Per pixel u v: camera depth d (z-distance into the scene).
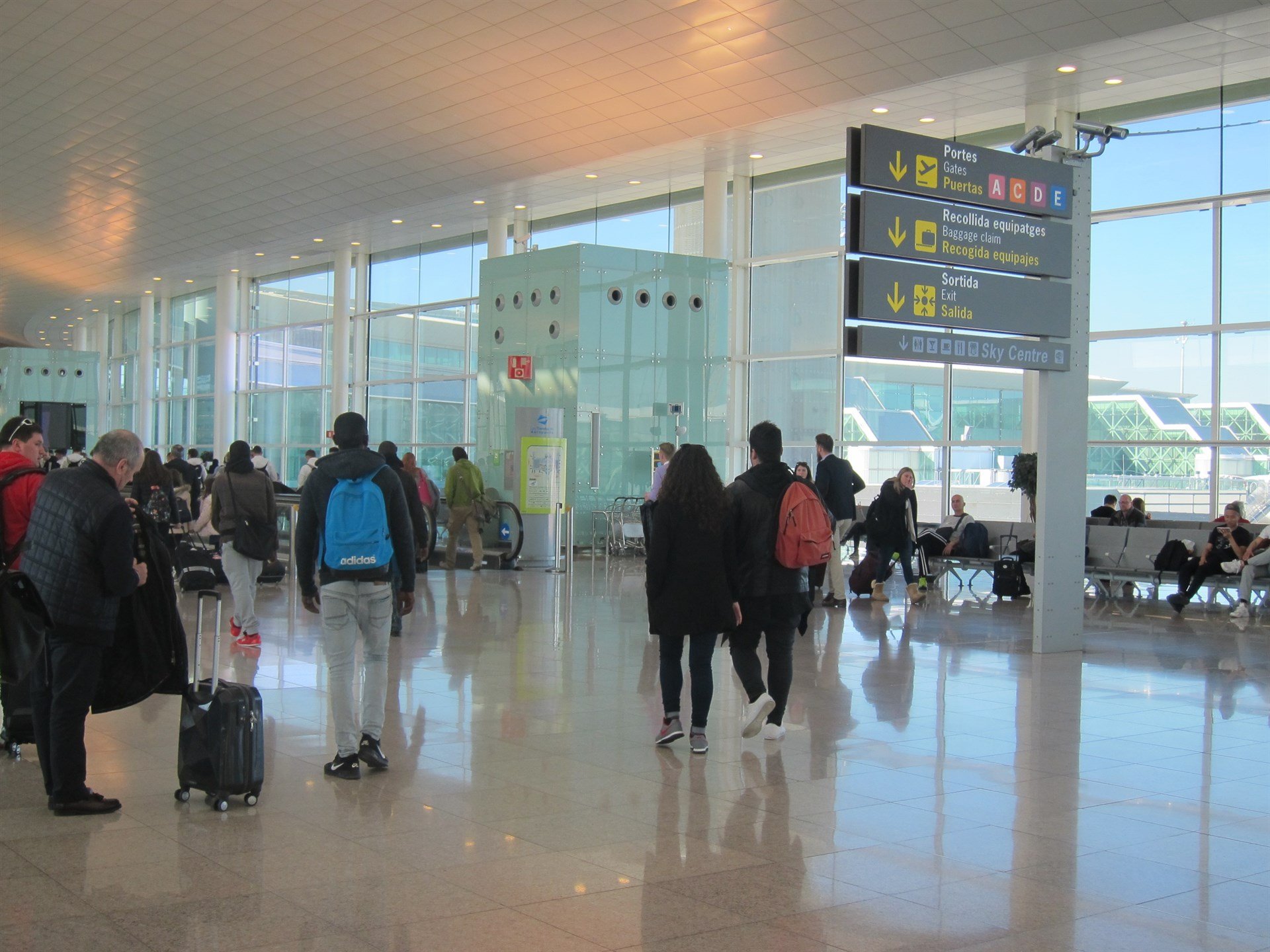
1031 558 15.55
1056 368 10.72
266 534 10.04
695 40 15.60
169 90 19.22
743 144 20.38
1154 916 4.11
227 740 5.20
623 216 25.61
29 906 4.02
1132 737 7.15
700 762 6.30
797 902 4.19
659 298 21.73
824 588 15.44
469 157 21.80
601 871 4.50
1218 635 12.08
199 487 15.56
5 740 6.07
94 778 5.75
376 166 22.83
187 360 41.62
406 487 10.66
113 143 22.64
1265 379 17.23
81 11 16.14
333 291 34.41
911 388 21.31
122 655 5.35
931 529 17.73
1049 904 4.22
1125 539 15.31
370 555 5.82
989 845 4.93
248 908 4.02
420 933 3.82
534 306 21.69
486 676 8.76
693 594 6.42
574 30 15.57
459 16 15.34
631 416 21.45
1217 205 17.56
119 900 4.08
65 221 30.19
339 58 17.17
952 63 15.60
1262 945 3.87
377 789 5.64
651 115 18.75
